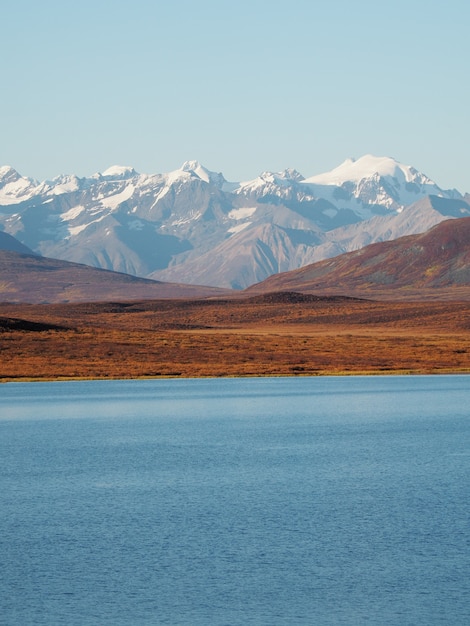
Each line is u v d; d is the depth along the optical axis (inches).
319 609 1133.1
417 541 1460.4
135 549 1428.4
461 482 2015.3
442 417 3555.6
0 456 2527.1
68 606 1150.3
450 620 1089.4
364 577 1262.3
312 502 1797.5
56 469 2269.9
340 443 2780.5
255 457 2474.2
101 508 1756.9
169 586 1231.5
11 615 1116.5
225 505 1777.8
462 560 1344.7
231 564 1337.4
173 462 2388.0
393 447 2659.9
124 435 3058.6
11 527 1589.6
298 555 1384.1
